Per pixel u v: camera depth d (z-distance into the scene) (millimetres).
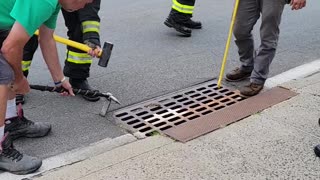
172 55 5027
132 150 3178
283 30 5844
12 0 2629
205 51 5164
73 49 3885
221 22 6156
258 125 3492
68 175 2900
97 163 3021
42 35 3193
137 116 3752
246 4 3938
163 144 3262
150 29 5828
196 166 2994
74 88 3818
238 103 3879
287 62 4816
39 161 3000
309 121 3537
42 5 2512
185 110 3861
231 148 3197
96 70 4594
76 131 3502
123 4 6781
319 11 6727
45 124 3426
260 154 3131
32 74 4457
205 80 4434
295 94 3986
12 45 2562
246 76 4363
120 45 5258
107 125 3605
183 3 5504
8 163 2963
